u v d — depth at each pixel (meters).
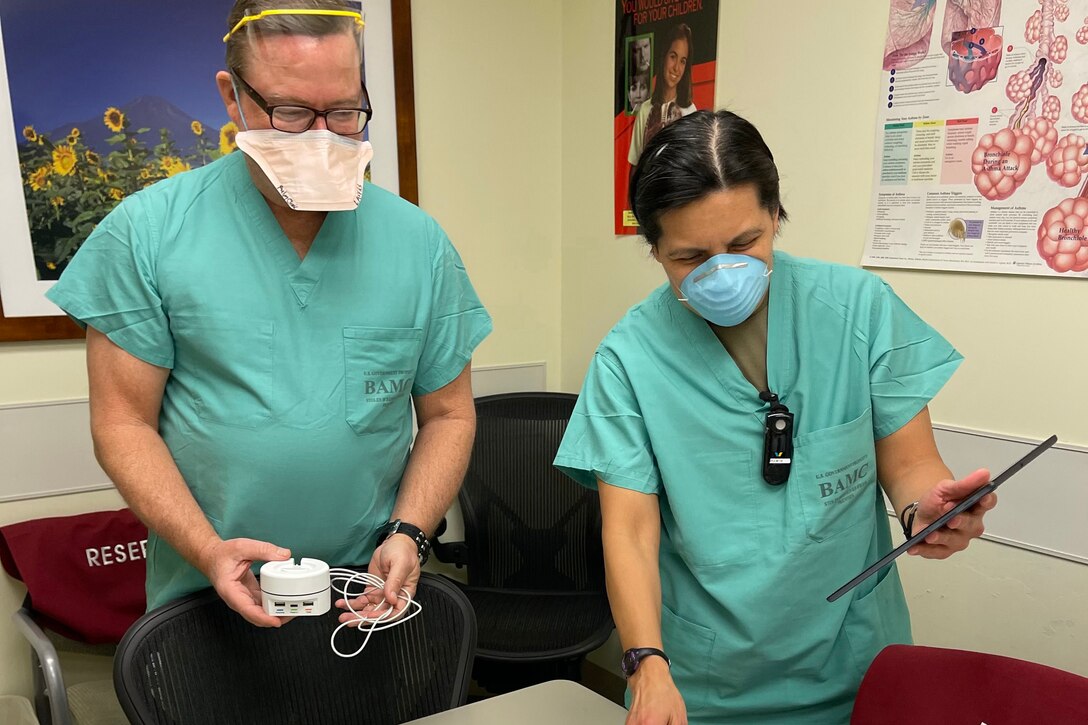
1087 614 1.37
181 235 1.03
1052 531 1.41
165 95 1.86
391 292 1.12
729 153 0.86
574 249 2.44
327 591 0.91
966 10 1.42
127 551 1.78
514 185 2.38
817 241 1.74
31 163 1.74
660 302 1.07
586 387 1.10
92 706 1.69
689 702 1.08
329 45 0.93
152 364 1.04
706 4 1.92
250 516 1.07
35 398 1.81
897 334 1.02
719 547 1.01
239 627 1.03
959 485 0.85
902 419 1.01
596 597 2.05
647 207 0.90
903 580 1.65
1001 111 1.40
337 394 1.07
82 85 1.77
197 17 1.87
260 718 1.02
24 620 1.60
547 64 2.38
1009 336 1.44
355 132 1.02
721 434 1.01
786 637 1.01
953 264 1.50
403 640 1.10
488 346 2.41
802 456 0.99
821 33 1.67
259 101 0.95
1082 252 1.33
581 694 1.07
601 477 1.04
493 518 2.18
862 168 1.63
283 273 1.06
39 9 1.71
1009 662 0.87
